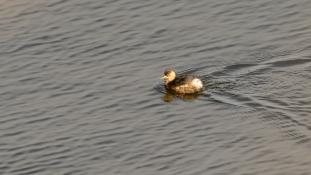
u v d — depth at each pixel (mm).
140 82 47188
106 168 40562
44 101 46406
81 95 46594
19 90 47562
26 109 45875
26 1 55500
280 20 51281
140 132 42969
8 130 44250
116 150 41812
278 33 50188
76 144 42562
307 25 50531
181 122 43406
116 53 50094
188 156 40750
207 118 43344
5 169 41281
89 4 54656
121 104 45469
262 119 42344
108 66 48969
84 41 51406
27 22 53719
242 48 49156
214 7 53031
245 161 39938
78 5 54688
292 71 46031
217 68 47438
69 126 44094
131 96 46062
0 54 51000
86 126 43938
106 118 44438
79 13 53969
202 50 49469
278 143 40594
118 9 53875
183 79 45656
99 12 53812
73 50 50719
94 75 48219
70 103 46000
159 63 48781
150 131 43000
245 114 42969
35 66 49594
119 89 46781
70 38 51844
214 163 40031
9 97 47062
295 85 44531
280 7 52344
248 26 51125
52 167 41094
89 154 41719
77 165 41031
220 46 49594
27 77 48656
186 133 42500
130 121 44000
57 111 45438
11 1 55531
